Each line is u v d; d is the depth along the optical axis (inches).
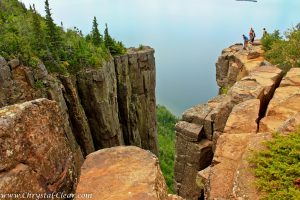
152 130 3070.9
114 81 2399.1
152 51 2918.3
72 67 1959.9
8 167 325.1
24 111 360.5
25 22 1899.6
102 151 437.4
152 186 367.9
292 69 884.6
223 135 572.1
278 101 698.2
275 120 617.3
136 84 2802.7
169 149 3612.2
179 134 928.9
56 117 417.4
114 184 374.3
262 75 890.7
